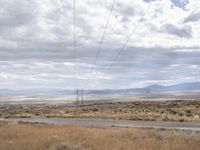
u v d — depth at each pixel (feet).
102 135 81.76
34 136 84.12
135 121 178.81
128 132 88.12
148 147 59.31
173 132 94.58
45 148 62.75
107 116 224.74
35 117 251.60
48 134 88.94
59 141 70.64
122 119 197.77
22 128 112.57
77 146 61.82
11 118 246.88
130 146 60.80
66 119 215.10
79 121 188.65
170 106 342.03
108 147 60.70
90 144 65.16
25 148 63.00
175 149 56.65
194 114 218.18
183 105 349.20
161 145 61.16
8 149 62.69
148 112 254.06
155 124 152.35
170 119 180.24
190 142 64.59
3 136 85.20
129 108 337.31
